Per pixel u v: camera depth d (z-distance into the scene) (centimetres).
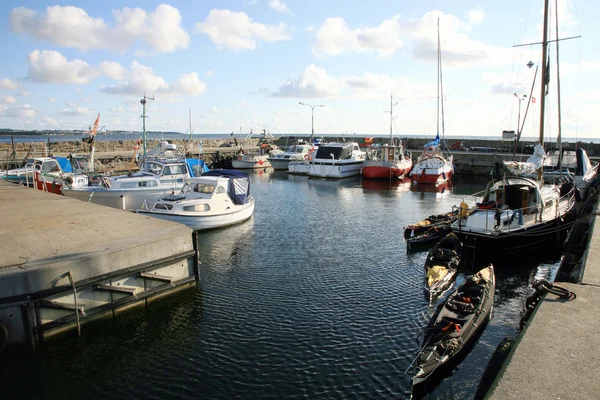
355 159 4841
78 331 1000
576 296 769
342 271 1503
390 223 2319
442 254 1473
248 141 8038
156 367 909
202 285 1352
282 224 2286
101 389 838
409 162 4662
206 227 2081
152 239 1176
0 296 902
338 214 2591
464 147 5825
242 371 890
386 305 1211
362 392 820
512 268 1528
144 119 3162
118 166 4125
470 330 943
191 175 2484
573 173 2969
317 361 925
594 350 586
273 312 1166
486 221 1495
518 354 580
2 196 1883
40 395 821
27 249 1068
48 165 2788
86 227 1301
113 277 1073
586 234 1464
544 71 1962
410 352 959
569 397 489
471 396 804
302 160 5262
